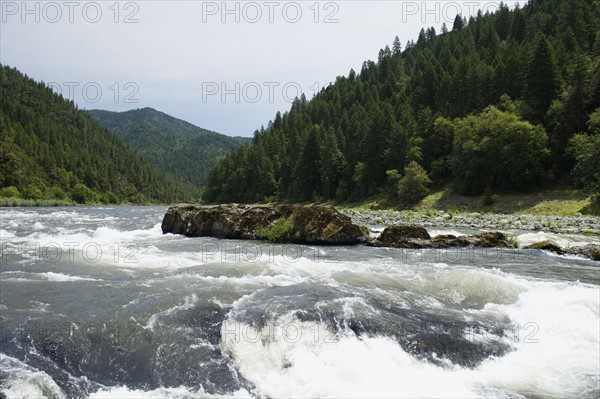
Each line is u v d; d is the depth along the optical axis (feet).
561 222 112.57
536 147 189.57
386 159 262.47
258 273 41.65
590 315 31.91
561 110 198.70
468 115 245.04
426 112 270.46
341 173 302.45
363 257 56.08
